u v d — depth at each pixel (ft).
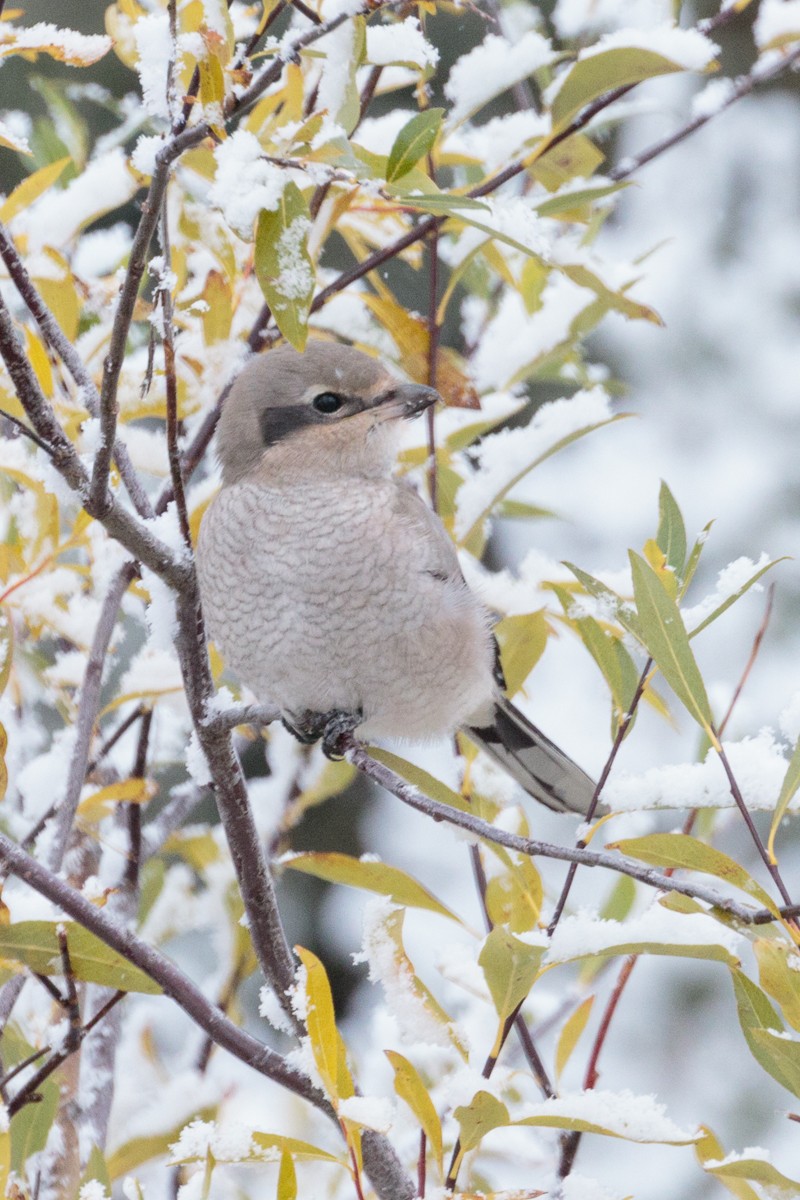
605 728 36.01
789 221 40.73
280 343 23.99
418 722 22.88
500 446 23.30
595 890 33.83
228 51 14.87
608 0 21.80
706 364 40.14
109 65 33.40
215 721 17.31
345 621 21.62
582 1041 33.06
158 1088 22.40
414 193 15.38
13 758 23.25
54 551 19.70
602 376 29.99
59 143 25.46
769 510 38.68
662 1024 33.53
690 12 37.88
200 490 24.67
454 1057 20.90
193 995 15.97
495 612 23.62
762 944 14.15
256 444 22.63
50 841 19.83
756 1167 13.89
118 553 21.94
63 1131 19.45
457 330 33.81
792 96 40.78
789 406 39.68
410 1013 16.69
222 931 24.26
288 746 25.66
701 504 39.34
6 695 23.63
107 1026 19.95
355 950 36.55
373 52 17.01
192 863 25.36
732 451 39.93
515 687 22.12
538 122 22.81
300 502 21.85
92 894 16.75
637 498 39.78
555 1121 13.92
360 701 22.33
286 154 15.56
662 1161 31.99
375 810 37.76
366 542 21.56
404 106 33.37
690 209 41.19
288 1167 13.14
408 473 26.43
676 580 16.97
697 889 13.46
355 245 24.04
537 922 18.19
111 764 23.61
